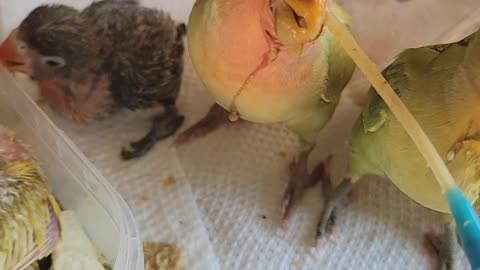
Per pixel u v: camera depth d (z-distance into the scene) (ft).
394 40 1.04
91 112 0.91
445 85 0.66
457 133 0.66
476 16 1.05
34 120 0.82
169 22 0.89
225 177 0.91
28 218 0.69
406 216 0.90
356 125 0.81
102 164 0.90
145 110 0.95
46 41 0.83
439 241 0.88
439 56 0.68
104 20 0.86
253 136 0.95
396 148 0.72
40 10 0.85
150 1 1.00
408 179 0.74
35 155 0.78
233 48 0.67
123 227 0.74
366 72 0.62
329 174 0.92
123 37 0.86
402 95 0.70
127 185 0.89
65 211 0.79
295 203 0.89
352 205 0.90
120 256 0.71
